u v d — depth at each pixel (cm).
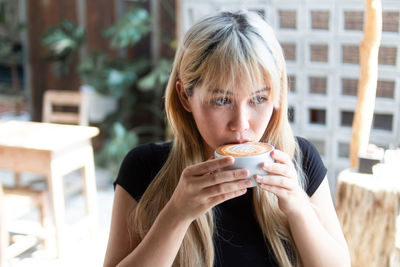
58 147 268
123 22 411
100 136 471
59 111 499
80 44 460
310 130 318
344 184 188
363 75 185
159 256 84
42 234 298
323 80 314
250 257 97
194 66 79
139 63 436
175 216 81
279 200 84
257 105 80
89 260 287
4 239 253
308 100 314
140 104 459
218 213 98
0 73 765
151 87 411
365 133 193
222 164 73
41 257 290
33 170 274
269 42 79
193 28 83
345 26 296
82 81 488
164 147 107
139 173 103
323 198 103
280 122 94
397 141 289
